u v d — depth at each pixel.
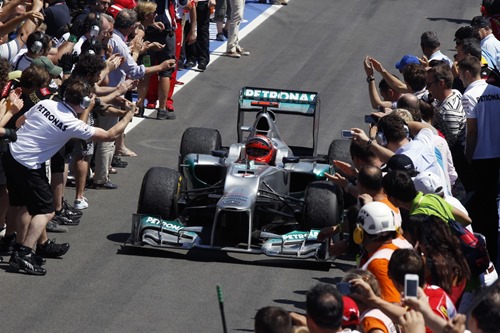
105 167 39.19
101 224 35.34
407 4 76.69
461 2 78.00
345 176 34.84
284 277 30.80
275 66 59.81
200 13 57.25
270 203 32.81
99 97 34.72
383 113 31.62
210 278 30.47
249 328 26.92
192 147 37.00
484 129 33.06
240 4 60.44
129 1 49.69
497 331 17.52
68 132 30.50
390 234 22.06
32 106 31.67
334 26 69.44
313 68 59.59
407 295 17.64
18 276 30.08
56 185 34.56
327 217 31.58
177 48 51.91
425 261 21.86
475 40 39.03
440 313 19.97
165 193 32.50
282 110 38.47
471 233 24.02
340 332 18.59
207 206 33.09
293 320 19.45
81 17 42.91
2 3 42.69
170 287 29.67
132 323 27.00
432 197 24.66
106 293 29.08
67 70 38.91
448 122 34.00
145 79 48.88
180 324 27.05
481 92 33.12
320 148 45.56
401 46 64.88
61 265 31.16
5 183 31.97
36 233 30.34
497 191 34.19
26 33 38.38
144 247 32.94
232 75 57.66
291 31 67.81
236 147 35.22
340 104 52.81
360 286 19.09
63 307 27.92
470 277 23.28
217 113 50.94
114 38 41.69
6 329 26.30
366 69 38.62
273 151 34.56
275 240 31.41
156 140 46.19
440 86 34.31
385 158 28.00
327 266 31.70
